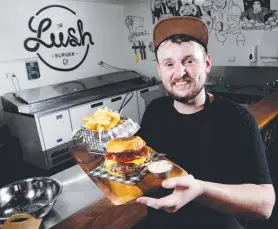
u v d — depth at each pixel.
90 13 5.94
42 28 5.13
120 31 6.62
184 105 1.41
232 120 1.33
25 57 4.95
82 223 1.37
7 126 4.65
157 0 5.64
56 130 4.37
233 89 4.76
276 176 3.12
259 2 4.31
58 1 5.32
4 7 4.57
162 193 1.56
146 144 1.62
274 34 4.31
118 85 5.86
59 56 5.48
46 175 4.23
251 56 4.62
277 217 2.65
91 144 1.71
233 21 4.73
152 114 1.60
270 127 2.96
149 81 6.09
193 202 1.35
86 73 6.06
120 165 1.41
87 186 1.75
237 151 1.30
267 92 4.28
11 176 4.22
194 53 1.22
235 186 1.13
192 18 1.17
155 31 1.26
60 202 1.59
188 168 1.37
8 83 4.78
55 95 4.77
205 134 1.36
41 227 1.37
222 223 1.33
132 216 1.47
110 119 1.73
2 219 1.29
